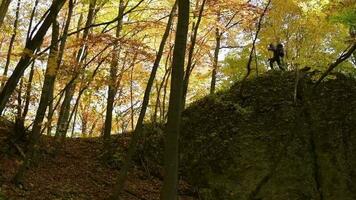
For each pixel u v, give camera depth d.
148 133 16.45
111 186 13.70
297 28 15.20
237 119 15.77
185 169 15.43
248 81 16.80
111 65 12.86
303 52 14.95
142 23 14.31
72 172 13.92
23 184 11.52
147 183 14.55
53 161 14.31
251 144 15.04
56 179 13.02
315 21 14.45
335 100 15.42
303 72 16.00
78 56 12.89
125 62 13.66
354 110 15.25
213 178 14.73
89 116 23.31
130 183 14.23
